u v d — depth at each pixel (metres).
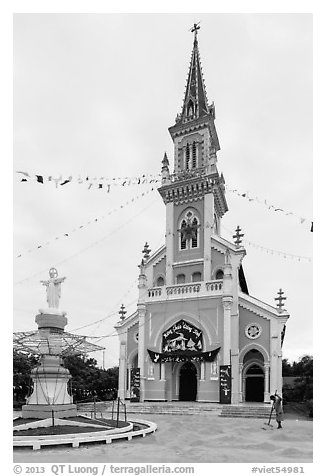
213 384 37.62
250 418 30.47
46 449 17.23
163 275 46.66
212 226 44.34
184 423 26.89
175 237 46.25
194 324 39.88
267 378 38.28
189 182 45.78
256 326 39.75
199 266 44.06
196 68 52.34
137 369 41.31
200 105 49.84
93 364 57.16
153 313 42.56
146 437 20.64
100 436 18.97
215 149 49.16
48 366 25.05
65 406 24.42
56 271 27.77
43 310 25.97
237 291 41.00
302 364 46.56
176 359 39.62
